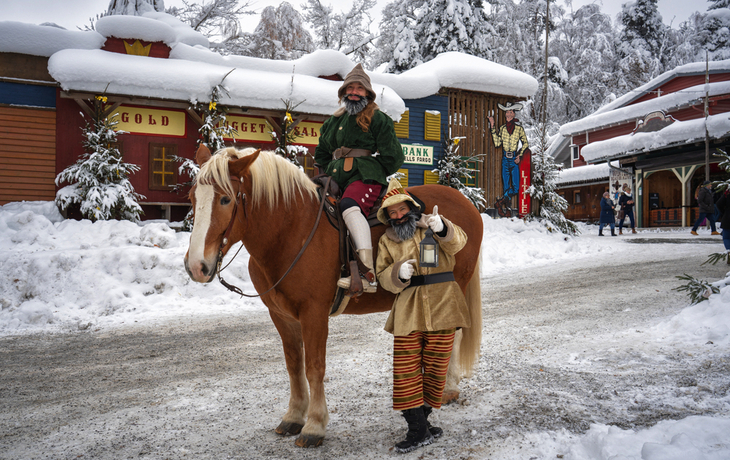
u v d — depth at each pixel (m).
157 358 5.30
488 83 17.73
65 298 7.74
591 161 26.69
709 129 20.27
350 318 7.08
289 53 30.39
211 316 7.49
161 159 13.06
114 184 11.30
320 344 3.07
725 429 2.75
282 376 4.59
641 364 4.34
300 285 3.05
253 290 8.91
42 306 7.32
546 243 14.35
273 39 30.42
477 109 18.39
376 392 4.02
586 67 42.34
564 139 35.81
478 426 3.24
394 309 3.09
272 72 14.01
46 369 4.95
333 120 3.67
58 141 12.19
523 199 18.52
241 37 26.94
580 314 6.54
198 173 2.82
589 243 15.45
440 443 3.02
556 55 44.19
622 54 43.72
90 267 8.24
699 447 2.56
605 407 3.45
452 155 17.05
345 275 3.12
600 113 33.50
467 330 3.80
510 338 5.52
